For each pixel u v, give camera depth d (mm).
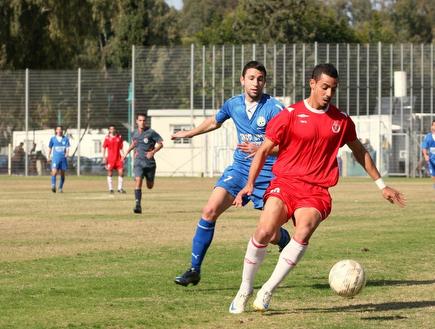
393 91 77938
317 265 18609
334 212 34250
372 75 78125
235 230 26438
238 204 13328
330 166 13281
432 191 51312
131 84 77562
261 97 16719
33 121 79875
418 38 164000
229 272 17578
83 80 79438
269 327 12391
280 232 16266
